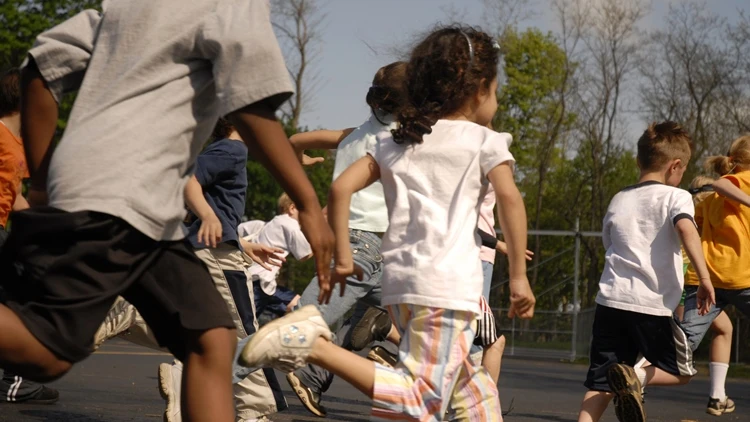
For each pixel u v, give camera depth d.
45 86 2.65
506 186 3.24
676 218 4.85
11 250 2.39
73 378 7.36
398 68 5.25
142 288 2.48
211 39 2.46
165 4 2.54
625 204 5.05
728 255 6.95
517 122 39.59
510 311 3.27
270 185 37.28
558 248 41.28
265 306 7.71
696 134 34.53
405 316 3.23
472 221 3.27
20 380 5.34
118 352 12.02
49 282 2.34
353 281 5.29
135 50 2.52
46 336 2.32
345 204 3.32
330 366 3.09
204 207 4.20
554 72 39.16
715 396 7.18
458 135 3.32
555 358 19.80
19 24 29.75
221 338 2.49
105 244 2.36
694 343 6.96
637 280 4.89
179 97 2.50
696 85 34.75
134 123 2.45
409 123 3.31
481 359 5.44
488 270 5.47
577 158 41.84
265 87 2.44
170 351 2.57
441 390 3.13
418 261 3.19
